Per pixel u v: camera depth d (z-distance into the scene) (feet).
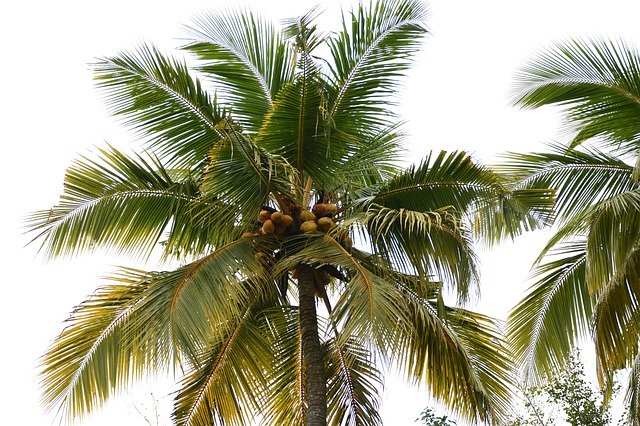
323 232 32.58
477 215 34.91
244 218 32.50
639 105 40.16
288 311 35.09
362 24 35.78
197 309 29.30
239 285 30.78
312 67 34.09
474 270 32.24
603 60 40.29
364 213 31.81
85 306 32.68
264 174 31.83
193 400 35.37
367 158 35.17
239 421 35.24
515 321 41.60
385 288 29.35
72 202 34.35
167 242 34.71
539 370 40.88
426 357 33.60
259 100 36.83
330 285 37.01
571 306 41.34
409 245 33.60
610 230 35.53
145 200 34.78
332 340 35.88
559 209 40.98
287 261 30.76
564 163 41.34
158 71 35.29
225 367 35.60
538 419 53.31
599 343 39.27
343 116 35.42
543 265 41.83
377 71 35.70
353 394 36.19
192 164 35.65
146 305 29.86
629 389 39.96
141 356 31.19
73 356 32.30
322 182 34.37
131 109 35.27
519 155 41.83
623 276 38.83
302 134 34.47
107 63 35.22
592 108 40.96
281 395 35.70
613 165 40.75
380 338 27.22
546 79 41.32
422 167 34.32
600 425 52.54
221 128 32.30
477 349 33.81
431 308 33.42
